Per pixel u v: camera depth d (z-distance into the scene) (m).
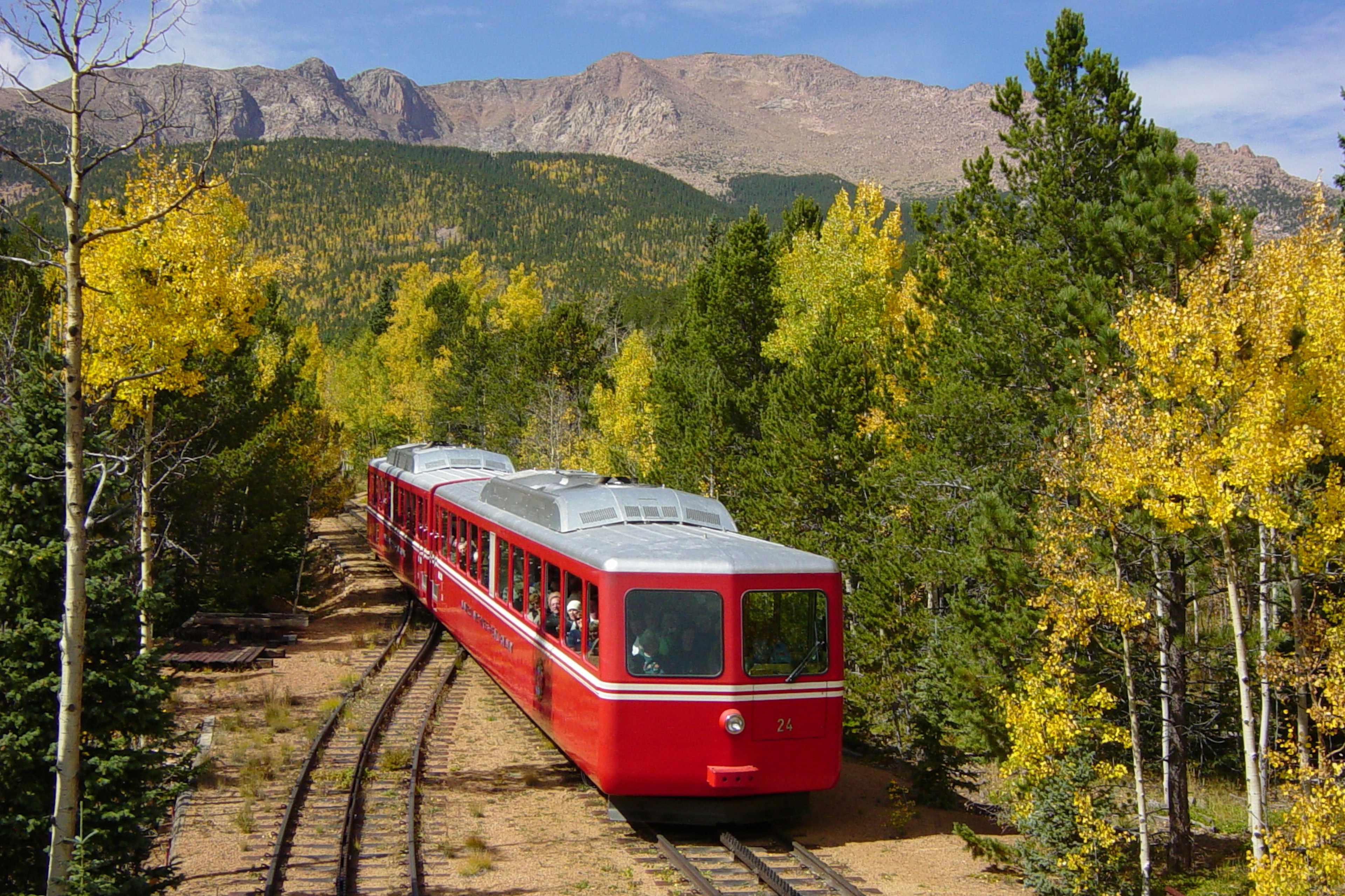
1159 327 11.05
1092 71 18.80
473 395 65.62
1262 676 11.85
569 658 13.12
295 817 12.35
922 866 11.85
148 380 16.42
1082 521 12.23
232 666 21.05
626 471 36.47
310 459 39.81
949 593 21.25
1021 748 11.41
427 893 10.12
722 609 11.94
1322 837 9.96
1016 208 20.56
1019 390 19.33
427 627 26.42
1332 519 12.41
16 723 8.79
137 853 9.37
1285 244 13.42
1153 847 15.30
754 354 36.28
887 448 24.38
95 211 15.91
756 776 11.90
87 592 9.22
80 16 7.78
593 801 13.58
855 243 31.53
